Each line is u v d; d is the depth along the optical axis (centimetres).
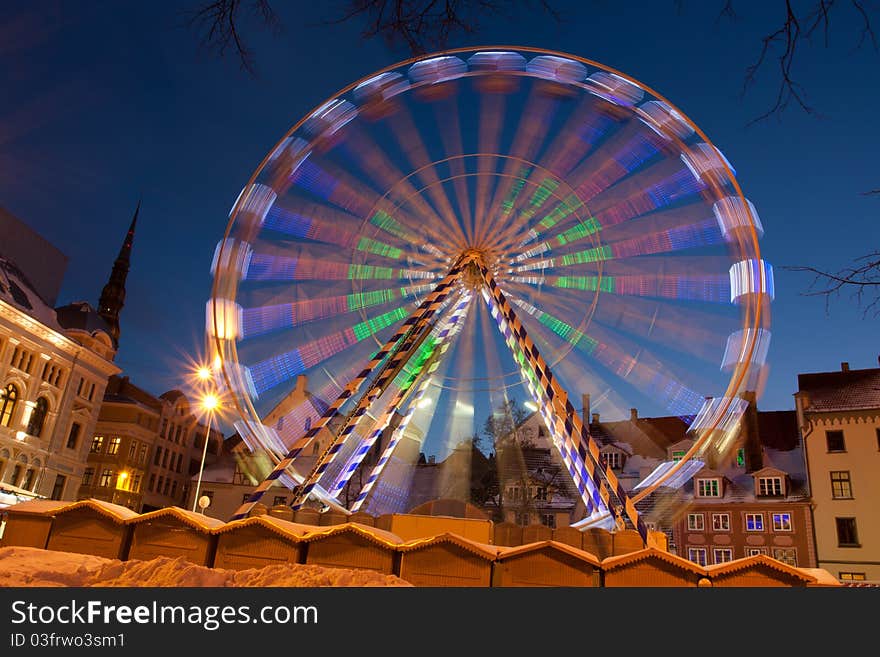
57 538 1162
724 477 4444
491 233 2414
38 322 4641
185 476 7006
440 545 1070
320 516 1655
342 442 2009
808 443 4288
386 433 4869
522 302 2433
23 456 4588
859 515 4012
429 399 2614
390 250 2414
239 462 5825
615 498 1914
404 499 4853
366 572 930
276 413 3756
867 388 4400
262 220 2141
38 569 844
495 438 4847
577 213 2391
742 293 2036
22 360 4612
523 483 4666
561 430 2161
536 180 2403
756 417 4600
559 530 1503
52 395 4906
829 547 4006
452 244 2433
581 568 1042
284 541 1104
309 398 2297
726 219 2095
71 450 5078
